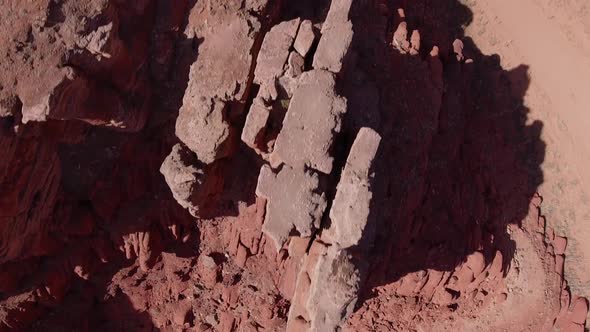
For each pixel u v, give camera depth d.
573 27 13.95
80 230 10.24
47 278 10.34
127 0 8.88
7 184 8.44
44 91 7.78
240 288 11.30
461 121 12.05
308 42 8.30
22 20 7.86
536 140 13.72
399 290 11.38
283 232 7.95
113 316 11.48
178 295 11.44
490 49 14.11
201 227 11.02
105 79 8.98
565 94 13.81
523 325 12.47
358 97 9.32
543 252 12.85
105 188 10.14
